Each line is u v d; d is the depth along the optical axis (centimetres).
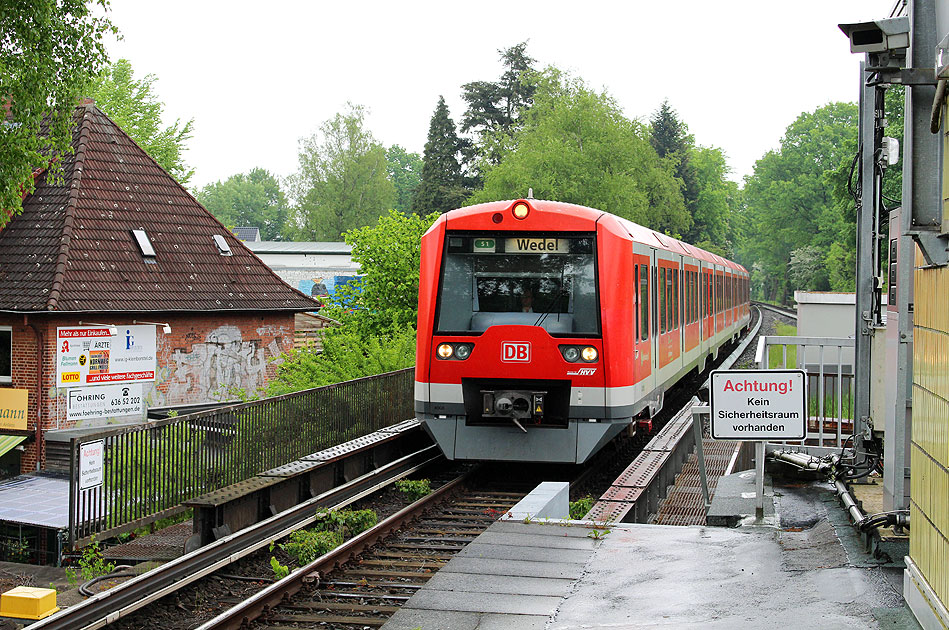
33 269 2194
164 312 2297
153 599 789
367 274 2381
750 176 9069
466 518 1062
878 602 510
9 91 1578
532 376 1154
